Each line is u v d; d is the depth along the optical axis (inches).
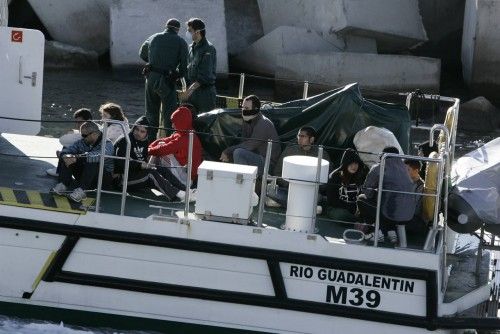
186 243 1031.0
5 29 1240.8
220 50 2901.1
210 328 1049.5
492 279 1176.8
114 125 1163.3
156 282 1042.7
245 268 1035.3
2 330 1036.5
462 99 2947.8
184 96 1358.3
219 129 1207.6
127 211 1063.0
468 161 1165.7
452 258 1213.1
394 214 1041.5
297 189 1036.5
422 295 1028.5
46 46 3009.4
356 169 1096.2
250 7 3240.7
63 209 1034.7
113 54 2925.7
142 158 1133.7
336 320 1039.6
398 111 1221.1
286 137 1198.3
